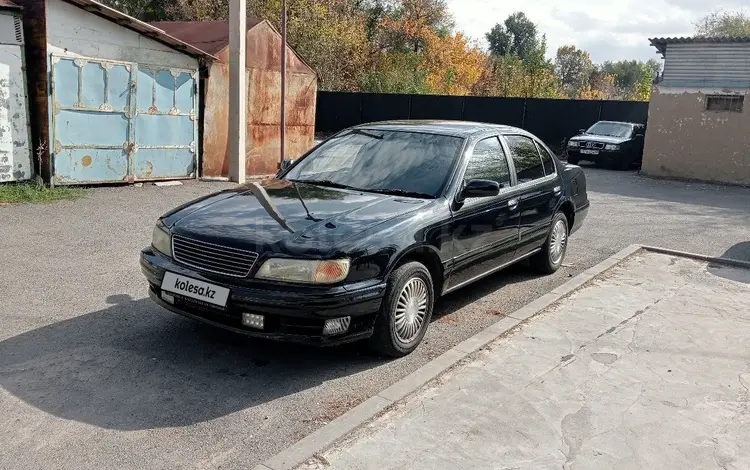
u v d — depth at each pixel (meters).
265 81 14.42
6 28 9.95
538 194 6.56
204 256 4.35
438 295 5.24
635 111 22.41
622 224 10.61
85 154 10.92
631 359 4.86
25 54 10.29
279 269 4.13
